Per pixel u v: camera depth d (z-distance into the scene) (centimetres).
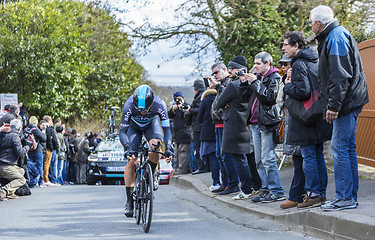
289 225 557
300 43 585
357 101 520
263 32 1442
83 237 558
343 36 510
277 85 648
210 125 891
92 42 2569
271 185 680
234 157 740
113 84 2778
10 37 2222
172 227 607
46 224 647
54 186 1373
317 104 547
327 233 493
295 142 568
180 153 1236
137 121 649
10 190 946
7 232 598
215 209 720
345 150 525
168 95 2580
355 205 522
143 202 606
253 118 690
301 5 1122
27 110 2447
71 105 2567
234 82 724
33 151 1288
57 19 2364
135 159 650
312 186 570
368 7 1105
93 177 1392
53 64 2320
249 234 541
